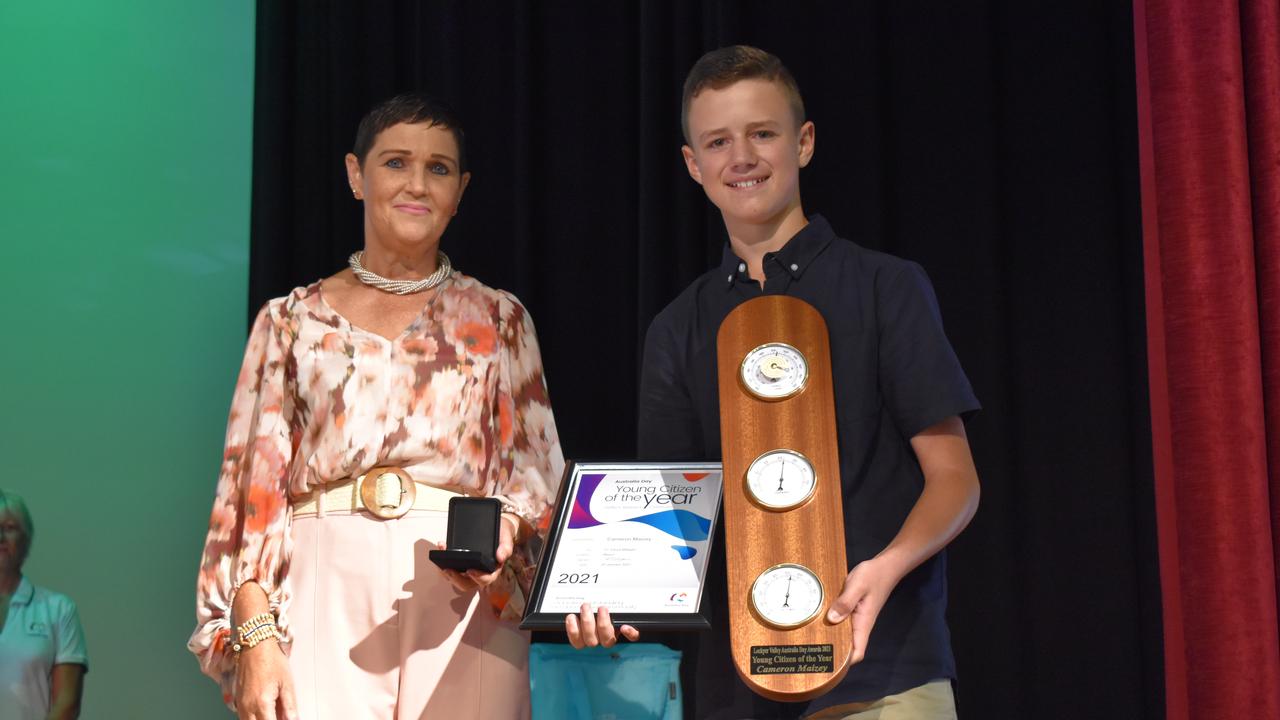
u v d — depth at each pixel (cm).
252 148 333
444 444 187
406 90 328
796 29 286
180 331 321
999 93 274
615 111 307
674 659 267
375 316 195
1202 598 204
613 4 311
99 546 308
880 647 156
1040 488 259
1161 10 218
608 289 302
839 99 281
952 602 258
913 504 162
